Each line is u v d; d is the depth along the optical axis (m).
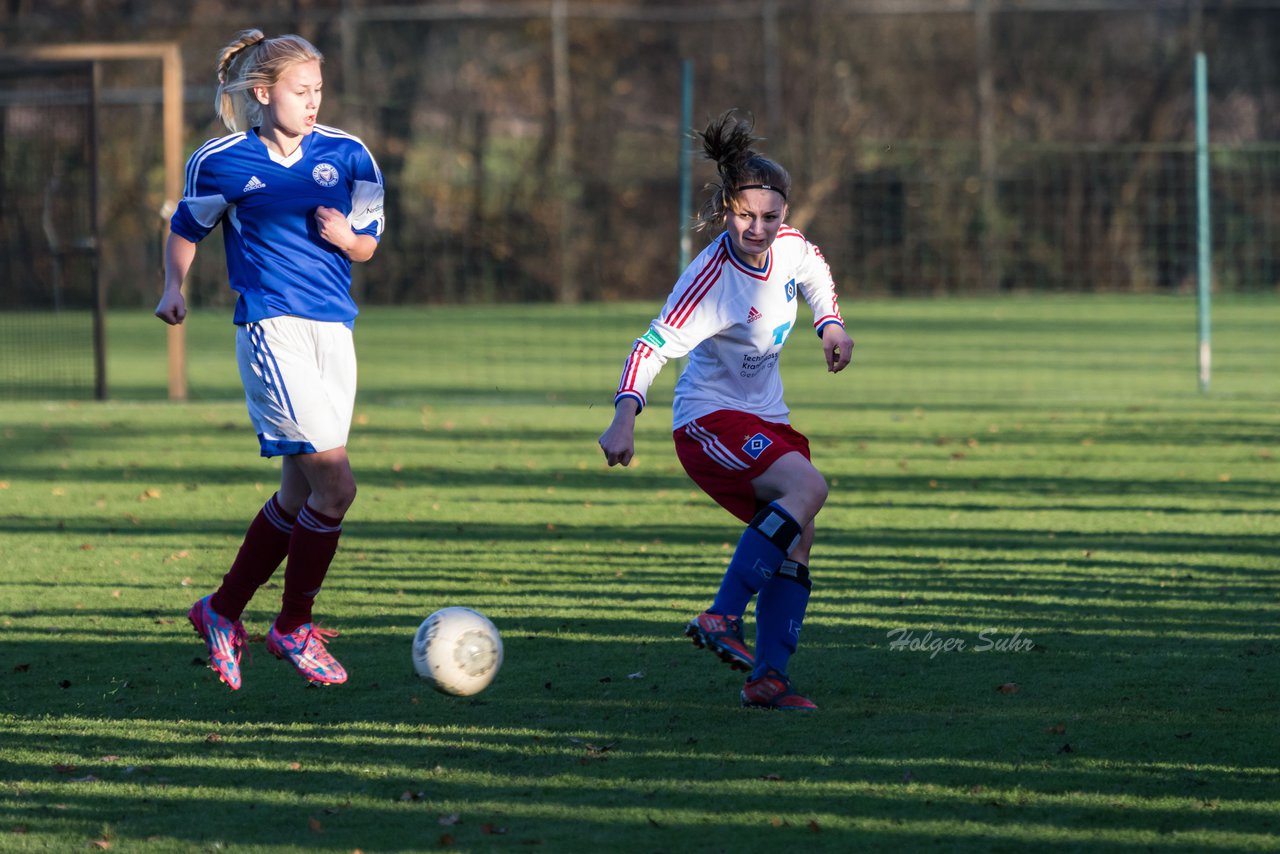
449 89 100.25
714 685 16.22
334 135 16.09
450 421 42.25
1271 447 35.12
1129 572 22.11
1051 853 11.24
